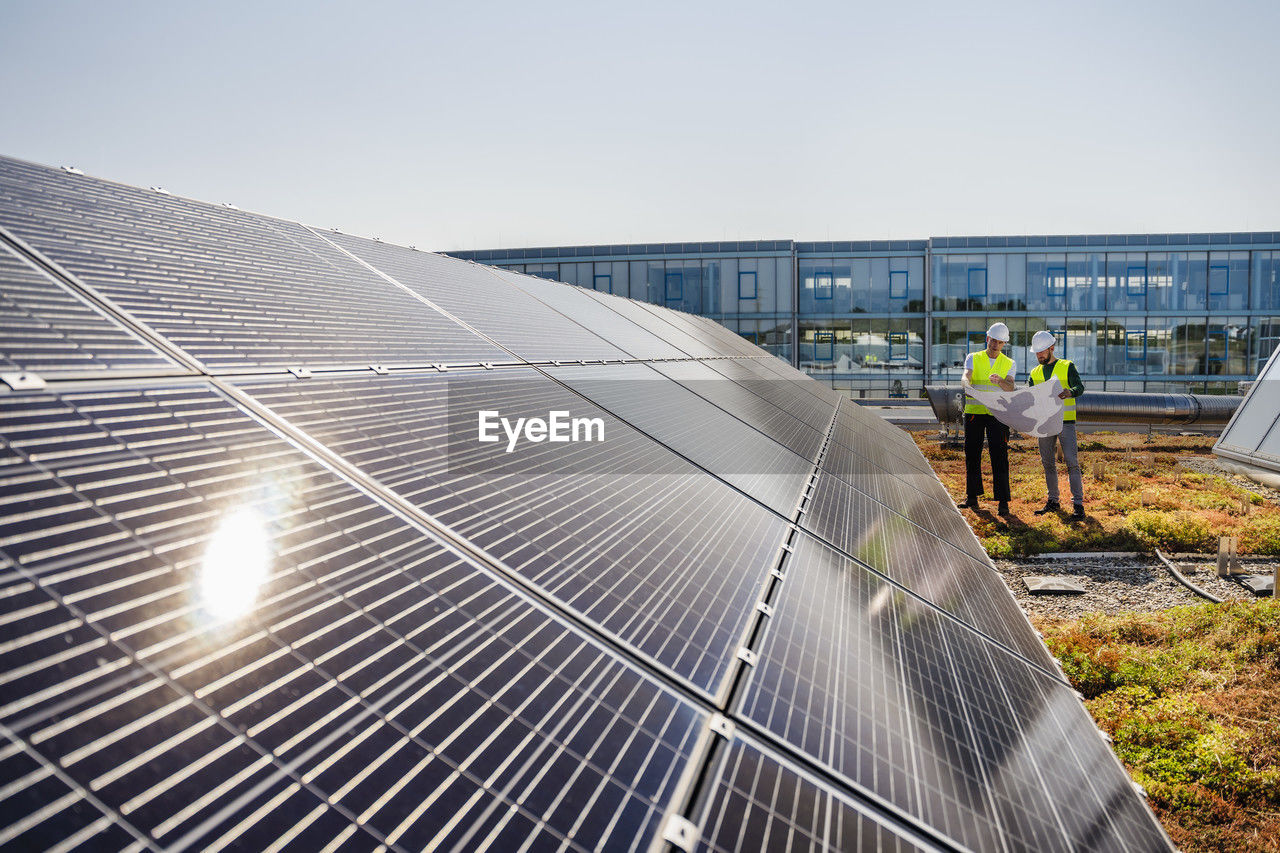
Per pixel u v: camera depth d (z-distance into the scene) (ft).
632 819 5.41
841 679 9.11
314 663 5.33
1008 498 54.65
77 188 12.70
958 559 20.31
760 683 8.11
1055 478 54.80
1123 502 57.11
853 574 13.64
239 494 6.76
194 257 12.37
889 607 12.73
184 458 6.88
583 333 27.71
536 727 5.85
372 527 7.39
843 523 17.15
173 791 4.04
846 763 7.43
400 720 5.25
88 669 4.40
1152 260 139.74
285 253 15.71
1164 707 24.41
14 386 6.63
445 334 16.55
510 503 9.54
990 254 143.02
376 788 4.66
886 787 7.34
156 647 4.75
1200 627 31.53
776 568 11.84
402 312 16.28
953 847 6.83
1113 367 141.90
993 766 8.85
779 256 146.51
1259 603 32.35
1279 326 137.39
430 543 7.66
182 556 5.58
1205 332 139.44
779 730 7.44
